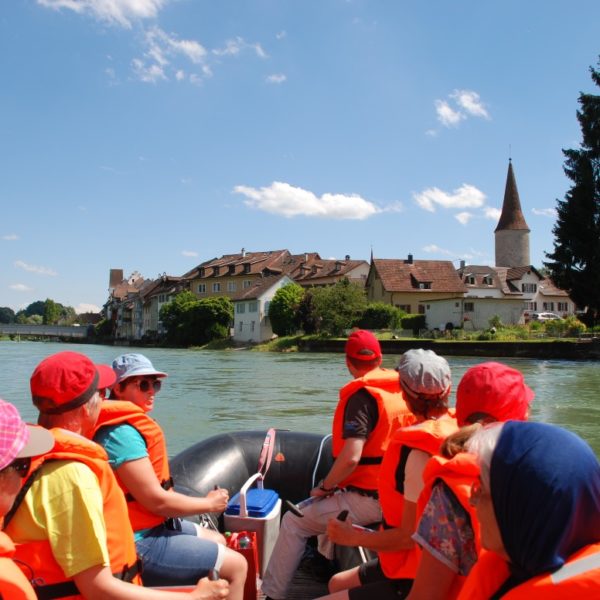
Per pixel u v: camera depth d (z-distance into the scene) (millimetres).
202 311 70375
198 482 4348
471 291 70062
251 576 3396
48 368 2365
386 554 2551
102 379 2779
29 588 1866
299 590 3738
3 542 1868
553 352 36531
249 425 12117
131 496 2816
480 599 1506
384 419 3303
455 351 41156
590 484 1340
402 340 44188
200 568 2828
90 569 2012
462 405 2359
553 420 13078
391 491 2543
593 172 44344
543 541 1335
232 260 86625
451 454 1979
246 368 30797
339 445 3492
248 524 3838
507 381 2309
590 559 1311
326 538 3857
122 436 2783
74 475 2062
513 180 90188
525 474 1354
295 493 4699
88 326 121812
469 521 1872
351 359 3607
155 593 2139
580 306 45500
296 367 31609
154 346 78188
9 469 1874
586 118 44906
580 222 43938
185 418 13062
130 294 116375
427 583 1895
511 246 88938
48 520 2004
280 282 66625
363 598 2531
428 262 69938
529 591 1325
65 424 2377
